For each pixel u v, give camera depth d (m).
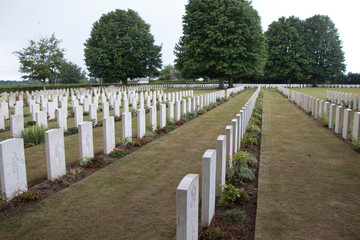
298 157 7.23
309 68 60.56
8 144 4.76
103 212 4.46
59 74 38.62
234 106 19.72
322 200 4.73
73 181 5.79
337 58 61.84
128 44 48.78
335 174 5.96
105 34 48.78
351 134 9.23
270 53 60.38
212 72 46.34
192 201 3.08
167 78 84.69
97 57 47.31
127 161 7.05
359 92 36.41
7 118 14.88
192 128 11.46
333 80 67.56
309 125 11.93
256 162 6.76
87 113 15.87
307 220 4.09
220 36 37.38
